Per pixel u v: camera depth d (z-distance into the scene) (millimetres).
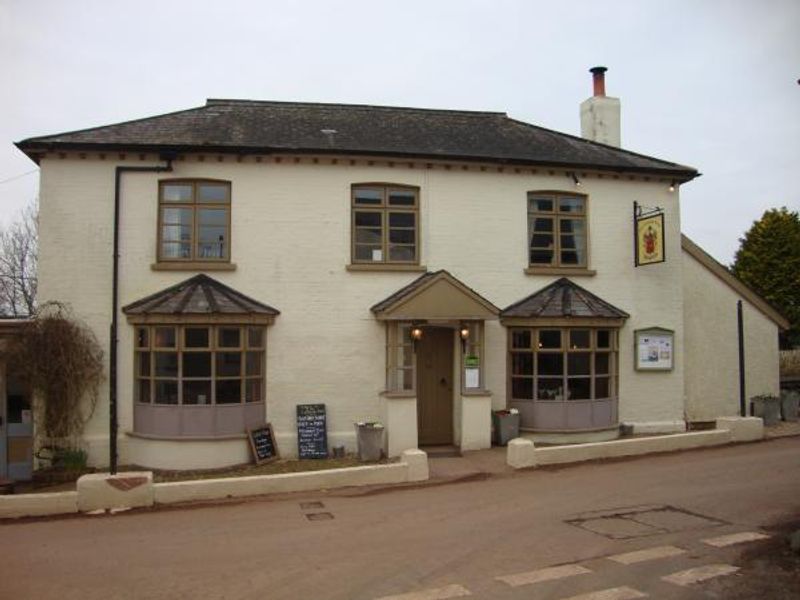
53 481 13117
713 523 8992
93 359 13922
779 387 19172
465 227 15688
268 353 14500
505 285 15836
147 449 13711
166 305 13672
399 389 14758
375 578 7160
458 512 9891
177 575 7363
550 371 15547
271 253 14719
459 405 15164
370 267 15031
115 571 7523
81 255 14156
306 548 8266
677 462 13109
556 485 11484
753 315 18609
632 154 17703
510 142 17062
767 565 7352
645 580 6957
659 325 16812
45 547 8500
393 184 15352
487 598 6543
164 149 14211
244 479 11164
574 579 7020
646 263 16266
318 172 15008
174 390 13727
